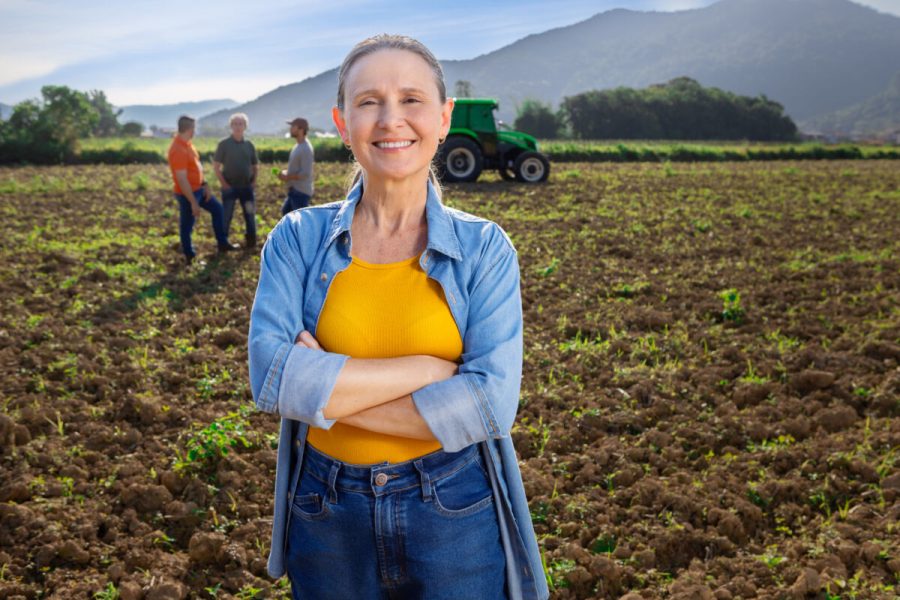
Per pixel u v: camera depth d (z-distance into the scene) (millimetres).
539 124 73250
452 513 1604
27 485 3693
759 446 4422
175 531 3498
